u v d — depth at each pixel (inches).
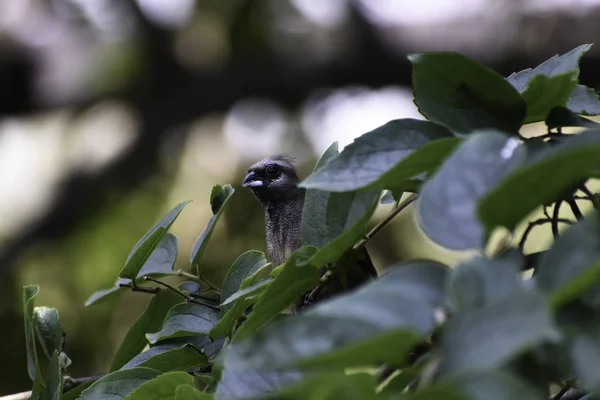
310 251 60.9
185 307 80.4
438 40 106.3
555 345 39.3
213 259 99.0
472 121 57.1
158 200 106.5
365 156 56.3
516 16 104.9
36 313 81.7
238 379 51.4
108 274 104.7
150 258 81.4
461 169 45.3
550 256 42.1
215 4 108.0
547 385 40.2
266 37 108.5
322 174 55.6
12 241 108.4
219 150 106.9
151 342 77.4
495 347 35.7
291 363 37.8
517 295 37.0
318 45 108.0
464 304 39.9
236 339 60.9
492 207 42.6
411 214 100.1
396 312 40.3
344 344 38.9
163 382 62.2
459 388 34.1
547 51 104.4
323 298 80.6
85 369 100.6
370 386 37.6
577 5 104.4
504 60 105.1
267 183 90.4
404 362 48.2
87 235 106.7
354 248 72.8
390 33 107.0
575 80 58.1
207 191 104.0
